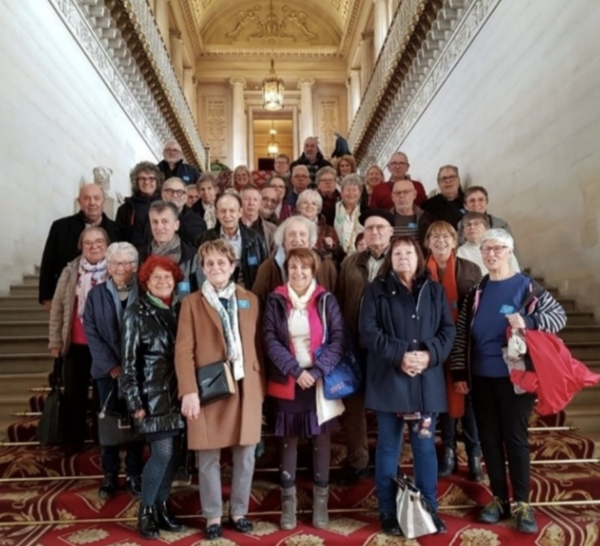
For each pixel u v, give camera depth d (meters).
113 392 3.04
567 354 2.78
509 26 7.12
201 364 2.82
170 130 15.52
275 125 24.91
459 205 5.40
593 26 5.21
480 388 2.98
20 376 4.34
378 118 15.05
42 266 4.11
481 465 3.39
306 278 3.01
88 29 9.00
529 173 6.57
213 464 2.85
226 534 2.87
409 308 2.87
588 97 5.31
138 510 3.05
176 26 17.66
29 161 6.66
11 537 2.91
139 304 2.91
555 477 3.26
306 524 2.99
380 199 5.86
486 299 2.99
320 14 21.78
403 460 3.56
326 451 3.01
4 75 6.02
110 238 4.22
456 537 2.82
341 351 2.92
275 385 2.94
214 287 2.95
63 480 3.42
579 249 5.49
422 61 10.99
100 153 9.68
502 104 7.36
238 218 3.74
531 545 2.82
